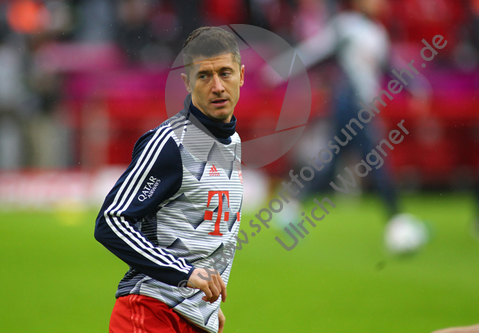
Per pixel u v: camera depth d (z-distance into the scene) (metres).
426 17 42.41
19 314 14.09
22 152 37.00
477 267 19.20
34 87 37.41
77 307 14.84
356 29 23.48
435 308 14.65
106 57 39.47
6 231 25.88
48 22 41.78
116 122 36.72
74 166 36.78
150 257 7.09
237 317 13.95
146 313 7.59
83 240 23.97
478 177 25.25
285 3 42.75
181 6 42.47
